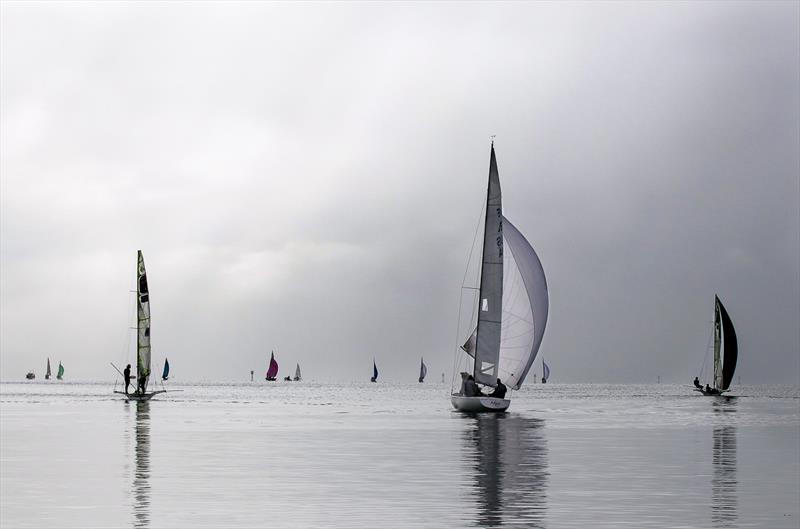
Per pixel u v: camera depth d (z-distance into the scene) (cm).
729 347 15688
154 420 7288
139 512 2742
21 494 3083
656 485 3356
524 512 2759
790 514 2733
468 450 4703
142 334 11388
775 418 8362
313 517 2670
